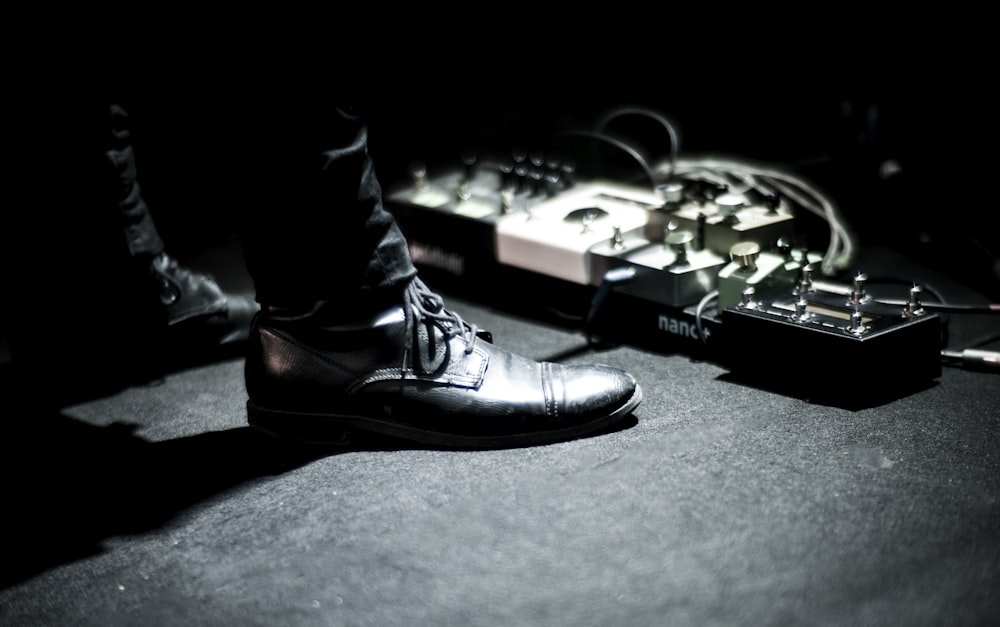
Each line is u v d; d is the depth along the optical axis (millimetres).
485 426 1280
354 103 1202
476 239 1846
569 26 2586
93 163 1625
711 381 1464
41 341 1714
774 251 1591
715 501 1127
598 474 1203
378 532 1124
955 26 2021
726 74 2502
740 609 947
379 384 1280
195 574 1087
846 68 2232
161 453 1390
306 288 1244
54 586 1092
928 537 1035
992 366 1441
